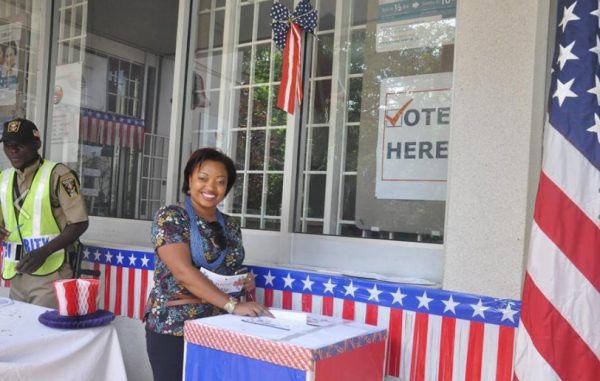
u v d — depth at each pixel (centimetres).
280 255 323
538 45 229
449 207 243
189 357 206
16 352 208
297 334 198
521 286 228
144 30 413
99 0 438
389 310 249
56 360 217
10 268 320
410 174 305
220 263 239
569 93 203
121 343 347
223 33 380
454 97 243
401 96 312
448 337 237
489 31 236
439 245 272
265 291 284
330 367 186
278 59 358
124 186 418
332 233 328
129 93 420
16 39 470
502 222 232
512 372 223
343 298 261
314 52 342
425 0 307
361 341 202
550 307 200
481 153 237
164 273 235
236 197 364
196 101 388
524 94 229
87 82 440
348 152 326
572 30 206
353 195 323
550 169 204
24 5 464
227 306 222
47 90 450
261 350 188
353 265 296
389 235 310
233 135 372
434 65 303
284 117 351
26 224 315
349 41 331
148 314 236
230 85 376
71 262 324
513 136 231
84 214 314
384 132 315
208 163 240
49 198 311
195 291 222
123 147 420
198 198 240
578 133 201
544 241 202
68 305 235
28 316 249
